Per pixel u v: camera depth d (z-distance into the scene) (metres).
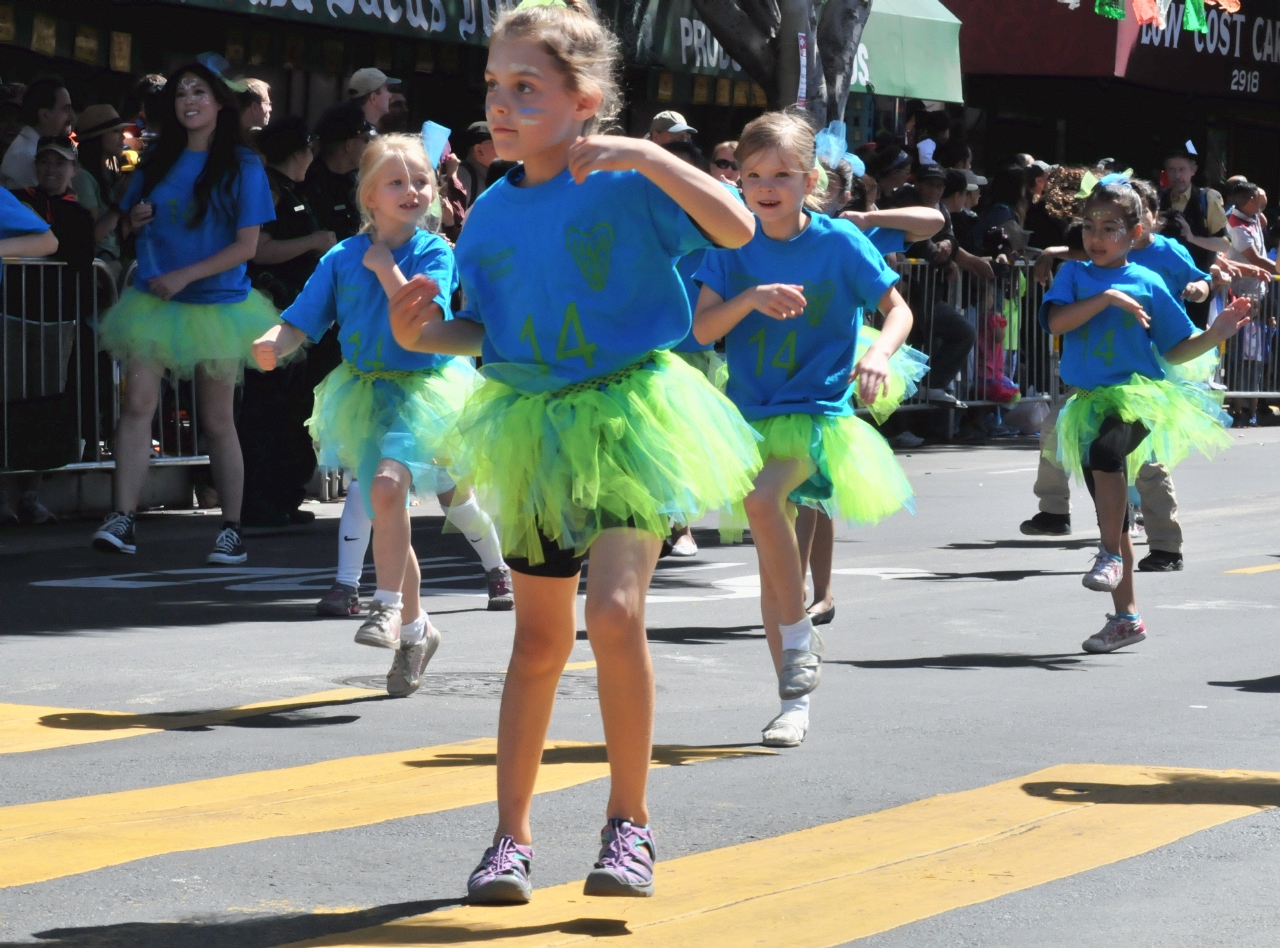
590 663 16.66
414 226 15.67
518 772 9.42
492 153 29.56
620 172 9.32
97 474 28.20
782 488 13.64
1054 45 47.53
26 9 30.17
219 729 13.70
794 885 9.73
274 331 15.65
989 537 26.50
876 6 40.91
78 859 10.09
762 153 13.94
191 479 29.28
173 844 10.42
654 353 9.70
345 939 8.77
